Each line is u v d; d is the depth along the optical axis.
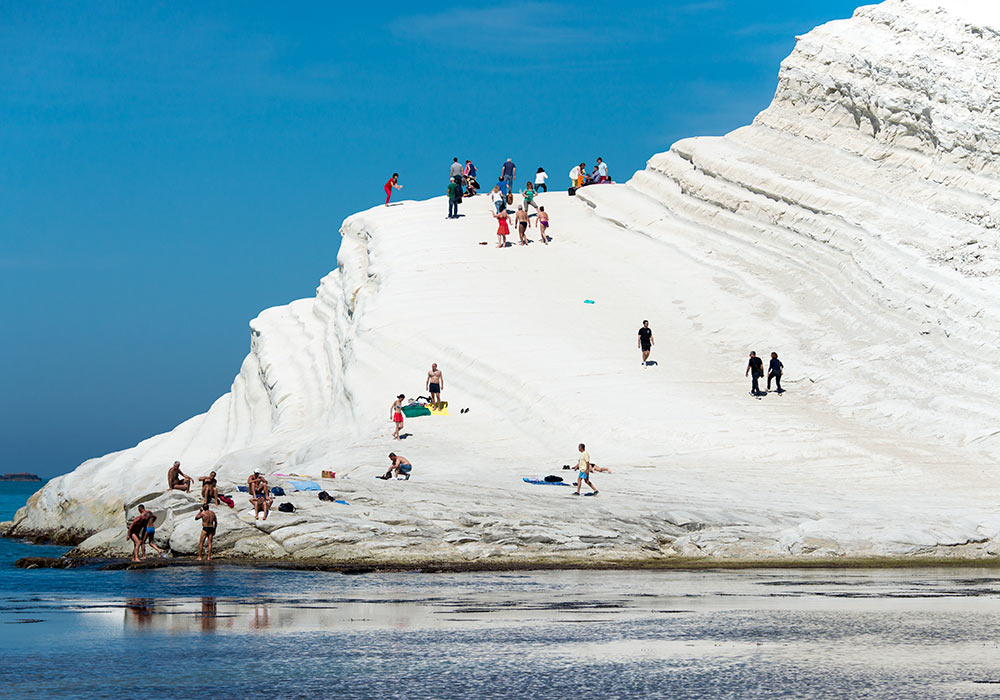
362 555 33.72
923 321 59.47
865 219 68.44
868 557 34.09
